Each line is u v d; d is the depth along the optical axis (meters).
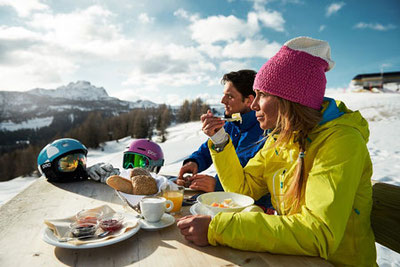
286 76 1.27
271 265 1.02
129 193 1.59
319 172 1.16
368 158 1.33
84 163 2.44
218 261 1.05
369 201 1.34
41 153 2.34
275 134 1.54
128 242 1.20
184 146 27.03
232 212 1.29
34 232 1.30
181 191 1.67
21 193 2.00
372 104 38.56
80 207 1.69
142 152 2.48
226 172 1.78
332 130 1.25
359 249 1.29
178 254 1.09
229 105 2.79
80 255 1.08
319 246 1.06
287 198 1.39
